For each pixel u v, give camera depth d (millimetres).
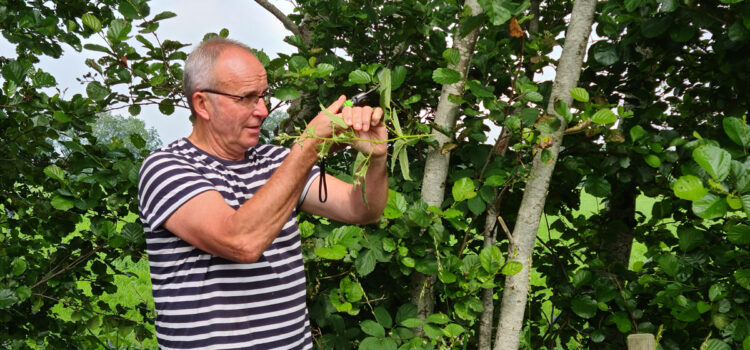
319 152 1245
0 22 3064
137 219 2543
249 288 1392
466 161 2338
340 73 2430
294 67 2174
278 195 1203
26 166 2904
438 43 2502
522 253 1984
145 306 3018
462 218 2193
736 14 1857
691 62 2566
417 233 2008
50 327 3229
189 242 1289
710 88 2555
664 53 2439
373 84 2256
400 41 2508
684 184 1486
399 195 2014
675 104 2797
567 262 2959
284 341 1461
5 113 2754
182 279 1349
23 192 3330
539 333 2846
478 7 2018
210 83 1371
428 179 2117
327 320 2236
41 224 2947
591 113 1864
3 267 2619
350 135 1297
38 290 2893
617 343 2682
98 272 3002
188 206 1260
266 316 1420
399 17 2574
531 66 2549
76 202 2369
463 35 1794
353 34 2613
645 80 2621
